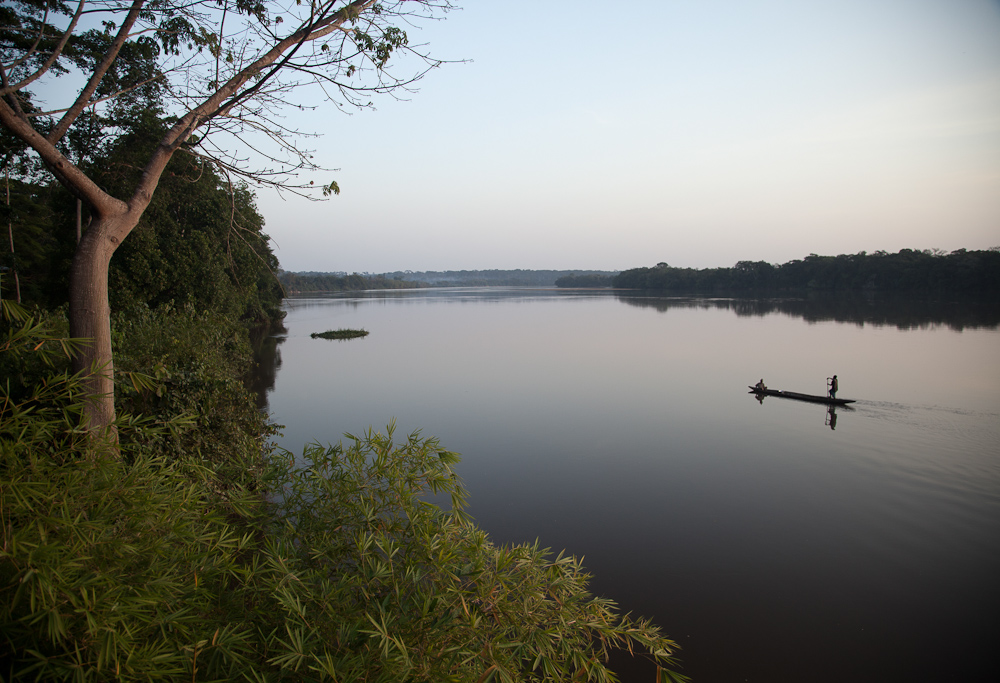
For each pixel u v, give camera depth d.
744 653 6.66
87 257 4.55
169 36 5.68
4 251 20.92
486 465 13.16
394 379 23.75
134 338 7.92
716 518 10.34
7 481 2.43
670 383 23.03
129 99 7.42
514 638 3.13
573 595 3.43
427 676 2.61
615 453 14.10
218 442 7.67
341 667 2.54
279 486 4.05
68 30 4.95
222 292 22.97
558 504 10.93
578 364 27.75
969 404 18.94
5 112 4.19
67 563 2.28
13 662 2.16
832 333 39.03
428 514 3.59
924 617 7.39
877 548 9.24
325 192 6.14
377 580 3.15
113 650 2.15
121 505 2.79
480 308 75.62
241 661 2.64
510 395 20.73
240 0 5.65
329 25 5.63
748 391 21.45
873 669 6.41
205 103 5.30
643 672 6.30
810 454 14.02
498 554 3.27
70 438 3.37
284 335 40.94
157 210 21.56
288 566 3.19
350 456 3.91
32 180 14.16
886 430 16.06
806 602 7.73
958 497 11.27
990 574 8.43
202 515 3.38
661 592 7.95
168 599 2.63
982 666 6.46
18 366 5.00
